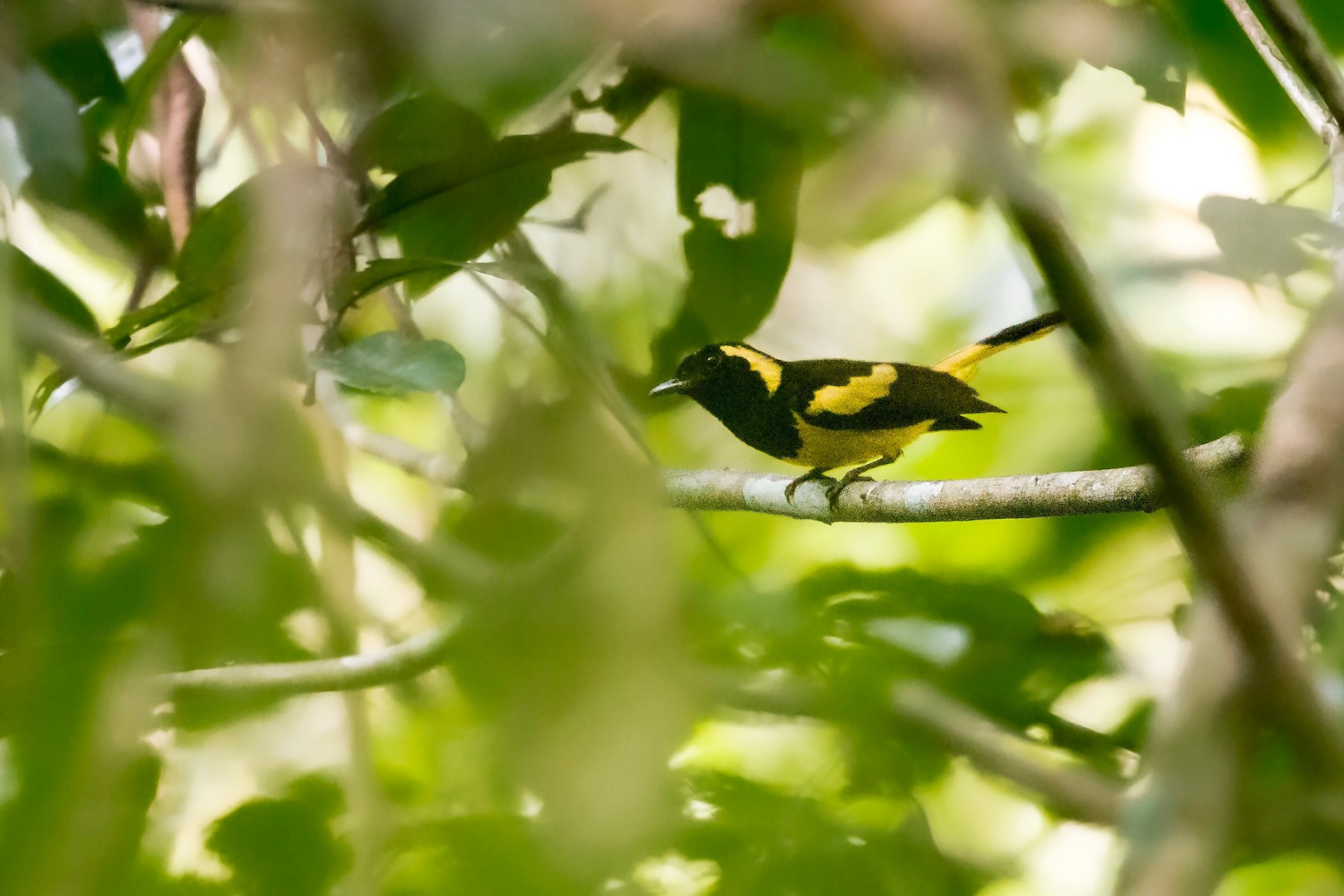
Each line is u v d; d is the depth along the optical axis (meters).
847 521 7.49
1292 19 5.39
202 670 3.20
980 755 4.50
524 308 6.76
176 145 7.50
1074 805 4.27
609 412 3.86
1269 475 3.52
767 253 7.68
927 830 4.47
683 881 3.92
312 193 3.92
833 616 4.68
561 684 2.85
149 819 3.55
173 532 3.08
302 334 6.21
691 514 4.18
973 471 9.86
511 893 3.09
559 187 8.08
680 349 8.02
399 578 5.01
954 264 10.52
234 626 3.04
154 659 2.96
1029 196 1.96
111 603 3.20
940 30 1.71
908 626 5.05
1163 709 2.92
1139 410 2.34
